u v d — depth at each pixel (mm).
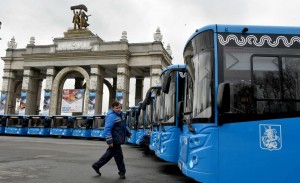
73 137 49969
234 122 6828
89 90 56281
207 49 7375
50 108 57906
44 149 20188
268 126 6852
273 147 6793
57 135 49188
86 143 32375
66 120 48562
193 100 7727
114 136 9281
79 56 57625
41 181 8469
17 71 66000
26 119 50594
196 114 7445
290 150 6797
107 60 56188
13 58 64250
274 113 6902
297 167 6750
